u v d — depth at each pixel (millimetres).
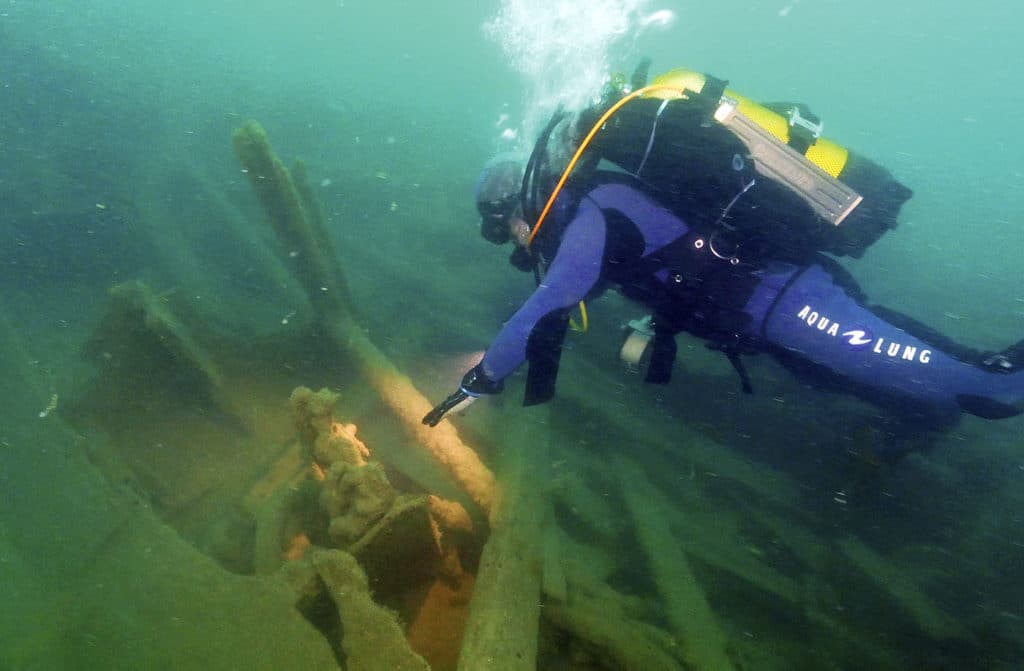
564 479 3469
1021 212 13164
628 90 2584
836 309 2701
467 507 3018
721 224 2576
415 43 34750
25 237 5797
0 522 2209
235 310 4707
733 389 4641
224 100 11664
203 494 3178
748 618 2865
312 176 8266
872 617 2912
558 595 2398
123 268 5621
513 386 3596
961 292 7523
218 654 1850
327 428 2680
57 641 1865
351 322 3926
